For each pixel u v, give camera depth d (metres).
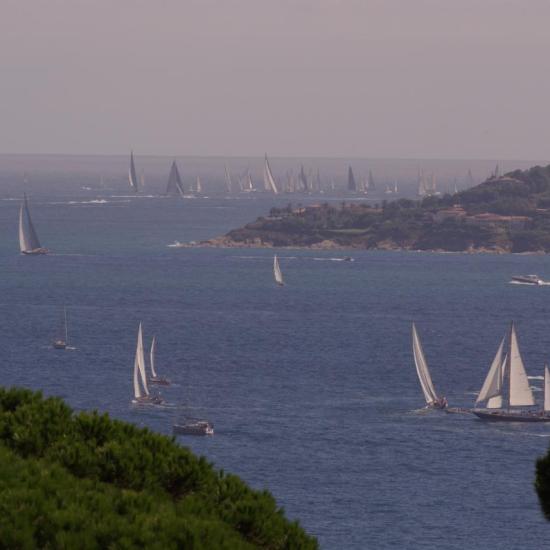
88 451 108.62
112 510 99.75
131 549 95.00
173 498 108.12
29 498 98.25
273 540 105.06
